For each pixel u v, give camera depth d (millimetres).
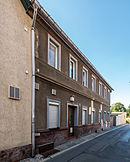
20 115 4984
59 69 7977
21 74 5238
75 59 10148
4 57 4605
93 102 13578
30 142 5312
